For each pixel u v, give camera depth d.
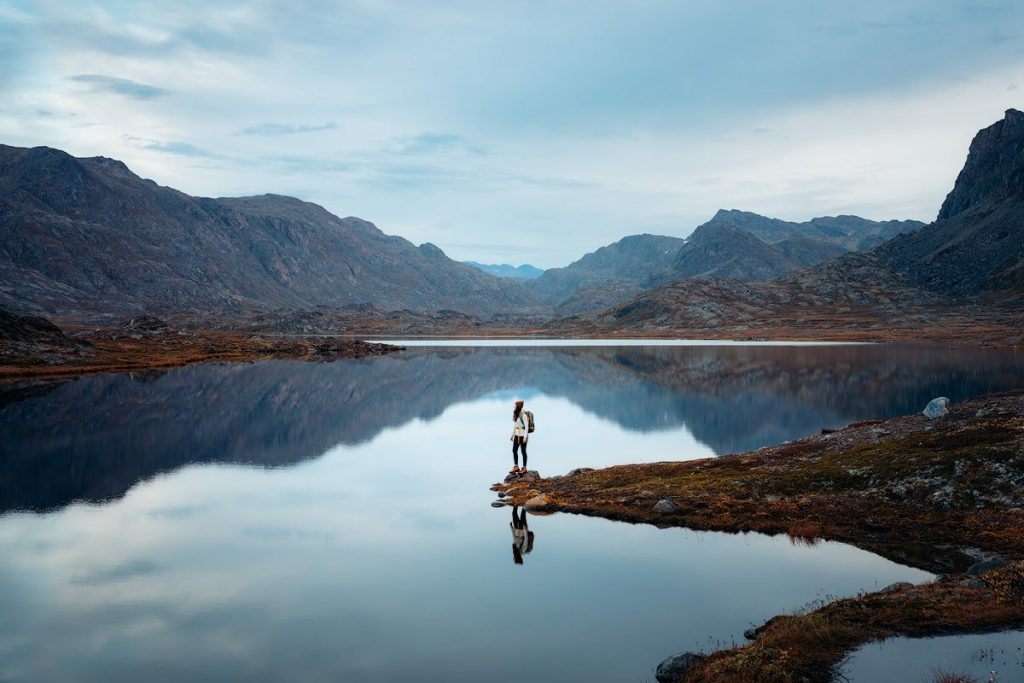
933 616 16.00
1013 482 27.20
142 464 46.47
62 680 17.08
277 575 24.56
